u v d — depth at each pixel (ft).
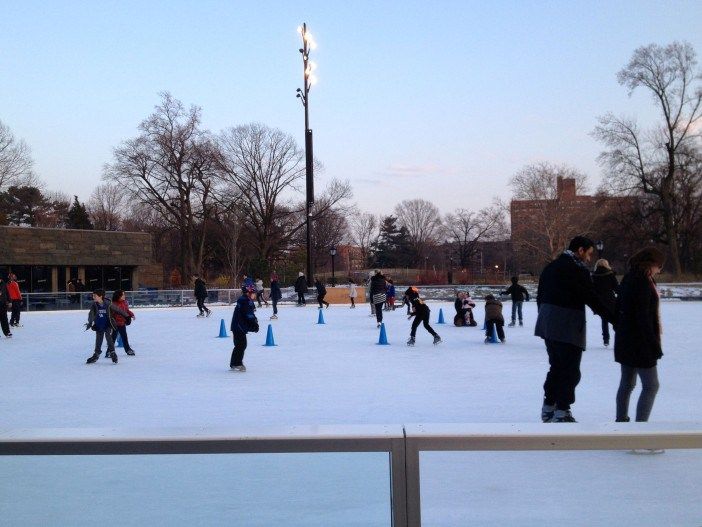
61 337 60.70
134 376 36.60
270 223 173.68
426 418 24.21
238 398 29.27
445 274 192.65
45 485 6.84
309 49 112.88
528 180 181.98
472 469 6.67
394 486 6.64
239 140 169.68
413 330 49.70
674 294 106.52
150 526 6.78
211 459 6.77
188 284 163.73
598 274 36.09
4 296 60.34
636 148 144.56
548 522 6.67
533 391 29.84
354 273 218.18
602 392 28.96
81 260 129.49
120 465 6.80
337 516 6.69
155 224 223.51
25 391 31.94
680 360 39.01
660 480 6.72
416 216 295.48
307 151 115.75
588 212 176.45
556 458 6.70
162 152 159.94
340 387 31.73
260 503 6.73
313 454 6.73
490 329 50.57
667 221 142.72
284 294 115.34
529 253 196.34
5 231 118.21
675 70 137.59
